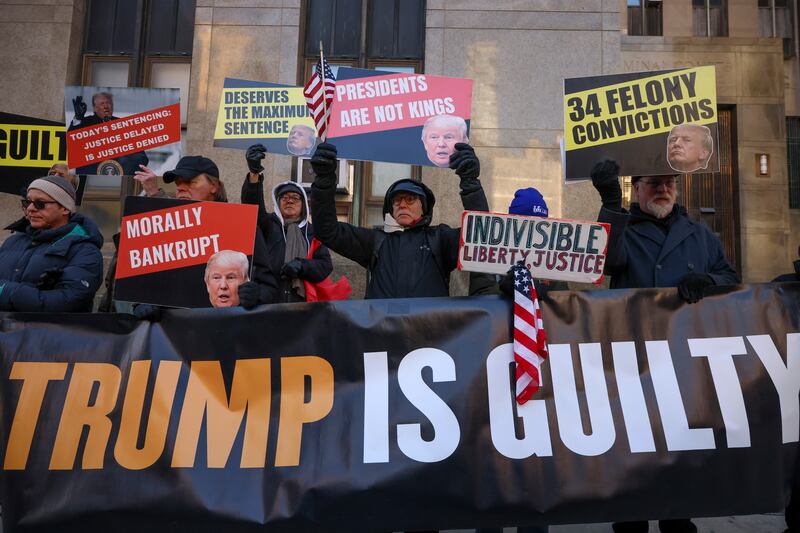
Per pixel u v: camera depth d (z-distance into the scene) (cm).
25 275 389
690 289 338
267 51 898
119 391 335
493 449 317
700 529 441
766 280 917
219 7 906
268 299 373
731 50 942
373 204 895
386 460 317
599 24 884
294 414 327
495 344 330
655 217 396
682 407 324
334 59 934
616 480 313
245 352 338
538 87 877
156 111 514
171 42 950
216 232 355
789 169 974
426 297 366
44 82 904
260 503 312
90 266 393
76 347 342
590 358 331
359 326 337
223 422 327
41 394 334
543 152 864
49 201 403
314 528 311
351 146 412
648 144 386
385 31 938
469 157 369
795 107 971
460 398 323
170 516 314
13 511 320
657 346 333
